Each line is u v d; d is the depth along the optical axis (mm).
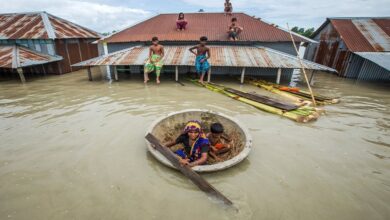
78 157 4039
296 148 4453
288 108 6344
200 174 3547
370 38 12719
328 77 12961
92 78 11453
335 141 4773
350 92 9219
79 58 14453
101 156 4074
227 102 7383
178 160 3453
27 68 13031
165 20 13750
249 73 12352
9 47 11672
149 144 3957
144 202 2998
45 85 9852
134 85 9758
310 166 3857
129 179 3449
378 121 5938
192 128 3594
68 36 12961
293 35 11672
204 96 8055
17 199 3053
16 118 5895
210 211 2846
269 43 11805
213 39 11633
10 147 4383
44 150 4277
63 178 3479
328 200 3074
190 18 13750
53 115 6105
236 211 2854
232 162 3424
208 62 9672
